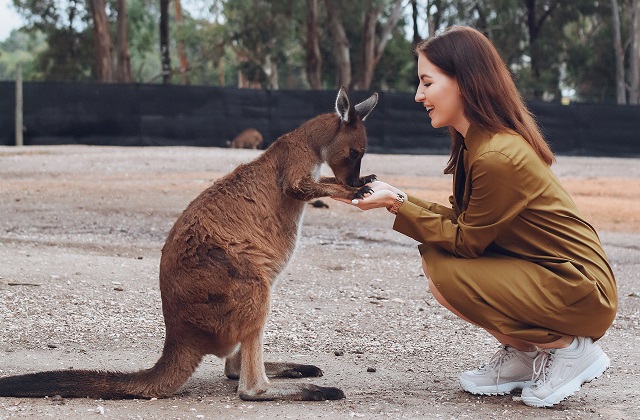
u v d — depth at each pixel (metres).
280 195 4.63
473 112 4.20
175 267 4.20
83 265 7.51
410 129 24.97
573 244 4.13
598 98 44.31
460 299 4.17
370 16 37.44
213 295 4.12
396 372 4.96
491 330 4.24
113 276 7.18
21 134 22.59
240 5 38.75
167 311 4.23
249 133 23.66
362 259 8.72
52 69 39.47
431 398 4.38
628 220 12.27
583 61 44.03
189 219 4.30
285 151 4.74
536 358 4.29
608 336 6.00
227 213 4.38
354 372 4.94
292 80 54.62
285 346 5.51
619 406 4.27
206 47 41.97
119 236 9.52
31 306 6.13
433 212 4.56
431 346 5.61
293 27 40.94
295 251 4.70
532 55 42.28
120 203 12.11
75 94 23.20
